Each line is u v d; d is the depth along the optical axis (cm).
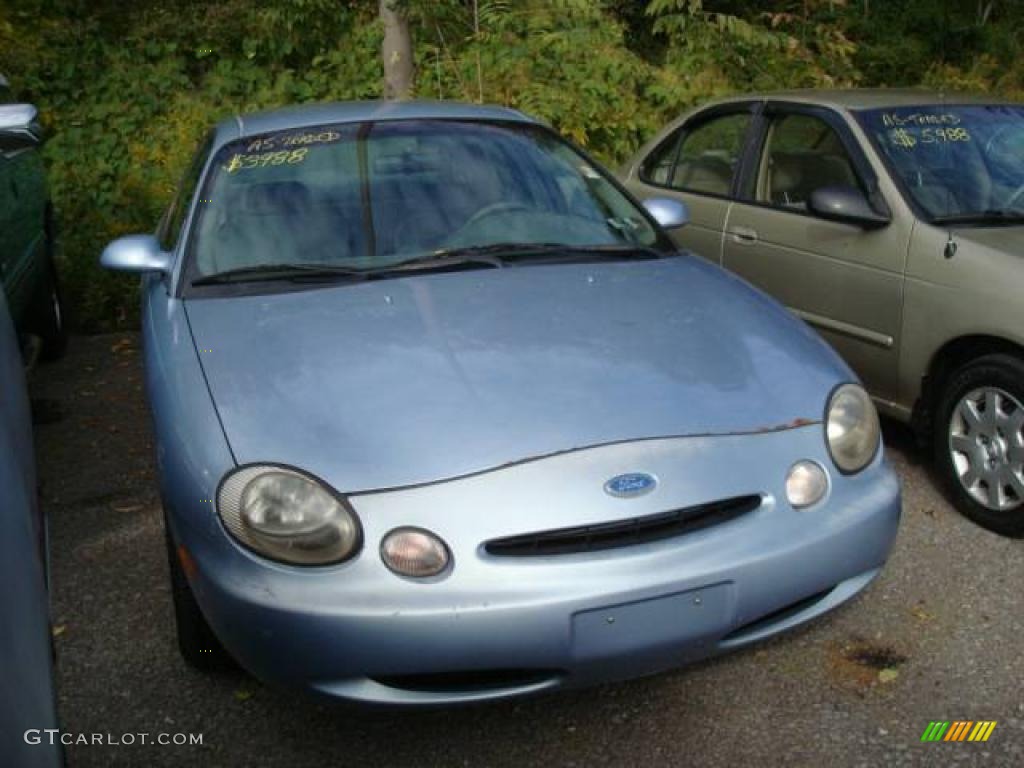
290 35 905
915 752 254
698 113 536
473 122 399
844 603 266
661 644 237
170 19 915
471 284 317
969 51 1278
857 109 448
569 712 277
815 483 256
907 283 392
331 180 360
